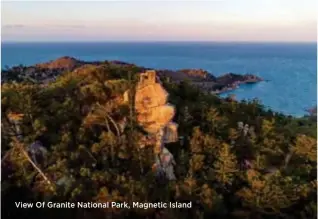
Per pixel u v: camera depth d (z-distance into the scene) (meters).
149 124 18.19
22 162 15.78
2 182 15.21
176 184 16.36
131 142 17.75
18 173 15.66
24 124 17.30
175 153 18.28
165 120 18.03
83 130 17.98
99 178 15.89
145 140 17.78
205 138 18.34
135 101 18.48
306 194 16.70
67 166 16.20
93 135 18.39
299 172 18.38
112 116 18.42
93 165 16.84
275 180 16.80
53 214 15.05
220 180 17.00
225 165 17.02
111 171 16.50
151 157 17.41
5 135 16.59
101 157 17.27
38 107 18.31
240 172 17.53
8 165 15.92
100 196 15.12
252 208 16.12
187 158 17.77
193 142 18.28
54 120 18.06
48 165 16.31
